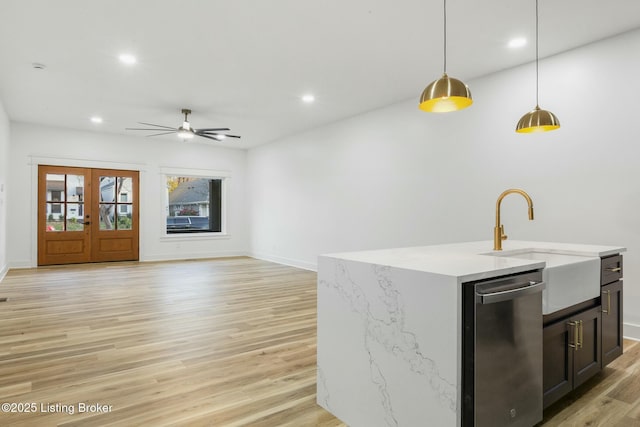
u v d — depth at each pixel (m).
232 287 5.38
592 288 2.26
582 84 3.52
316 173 6.88
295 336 3.28
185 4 2.88
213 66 4.09
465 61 3.91
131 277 6.12
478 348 1.50
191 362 2.70
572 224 3.56
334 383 2.03
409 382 1.65
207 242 8.77
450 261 1.88
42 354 2.82
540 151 3.80
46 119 6.45
